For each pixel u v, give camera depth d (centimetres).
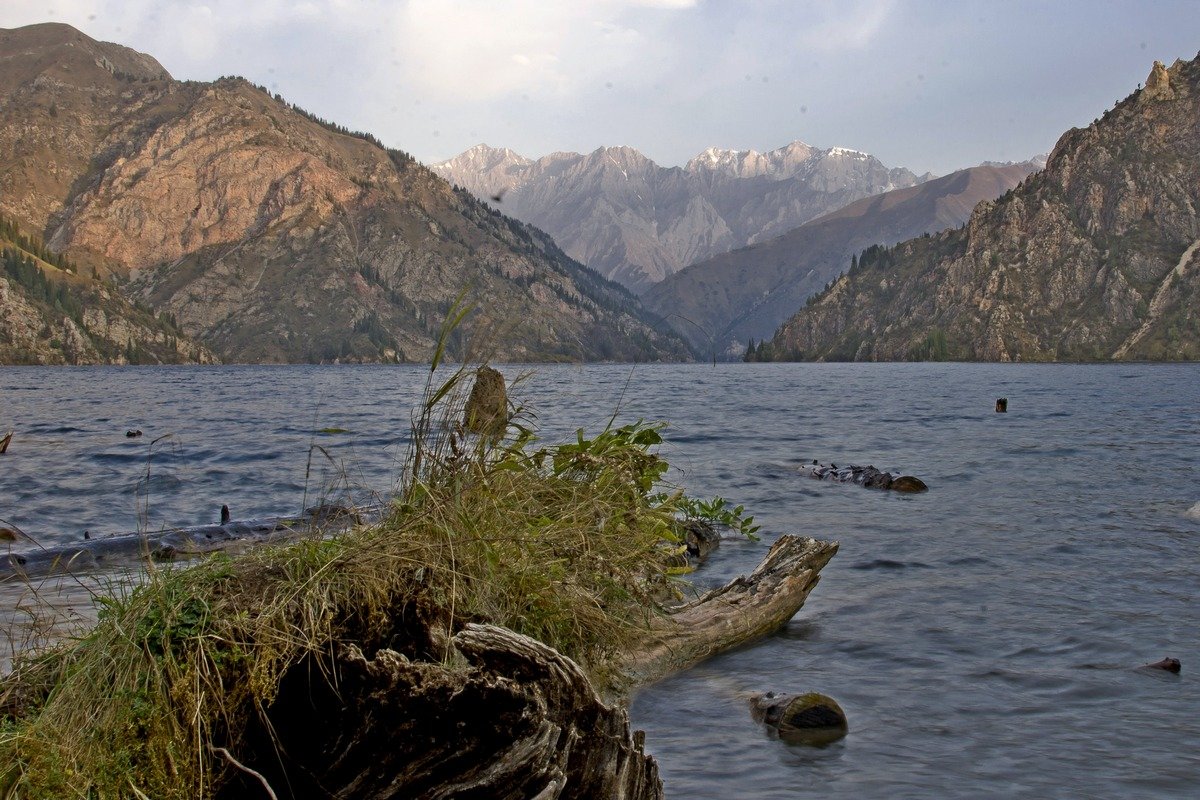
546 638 538
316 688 367
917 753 515
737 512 1242
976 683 631
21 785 315
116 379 10706
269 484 1689
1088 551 1089
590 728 356
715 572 994
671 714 577
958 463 2106
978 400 5550
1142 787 469
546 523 624
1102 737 536
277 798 354
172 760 336
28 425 3334
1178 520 1312
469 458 586
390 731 342
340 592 405
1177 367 17388
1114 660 678
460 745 334
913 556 1066
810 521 1319
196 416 3878
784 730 543
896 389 7450
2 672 463
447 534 483
